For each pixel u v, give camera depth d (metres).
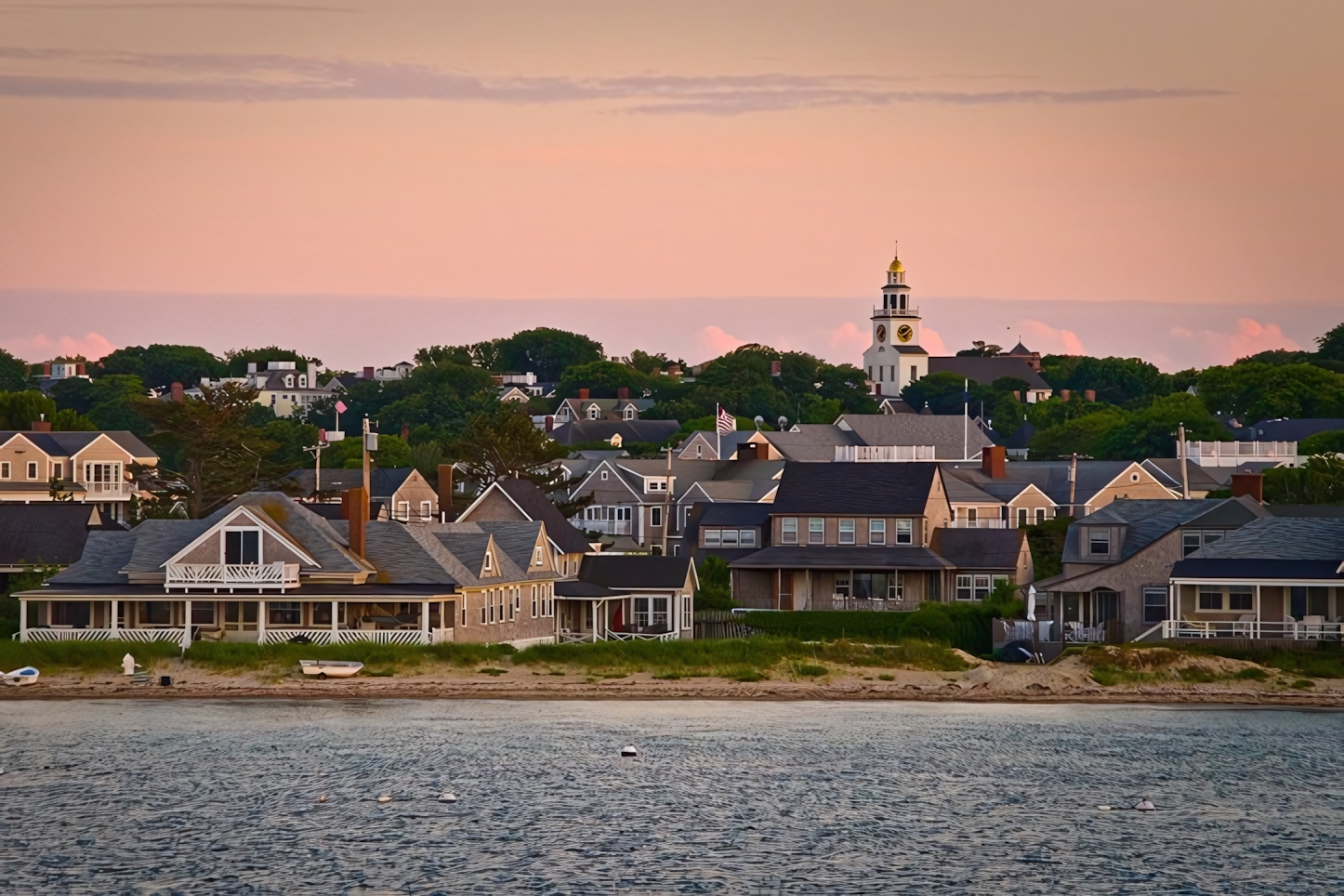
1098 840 199.00
